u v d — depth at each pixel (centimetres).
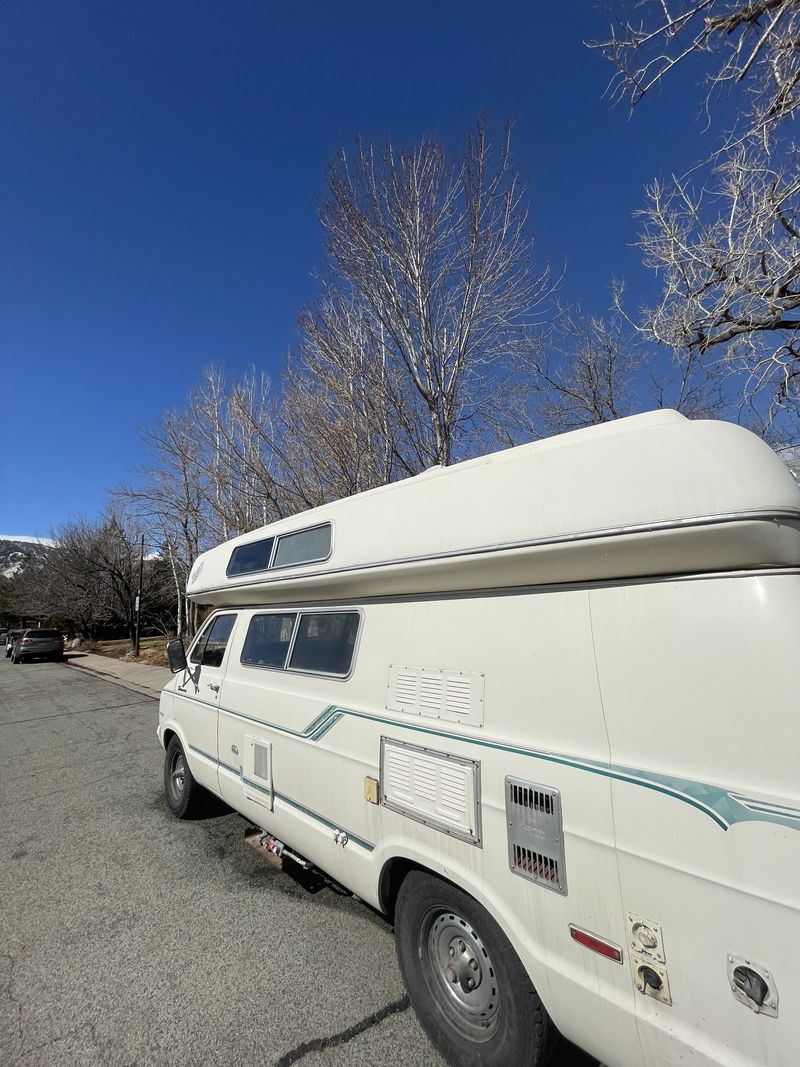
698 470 172
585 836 179
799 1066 132
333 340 1064
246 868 429
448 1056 232
